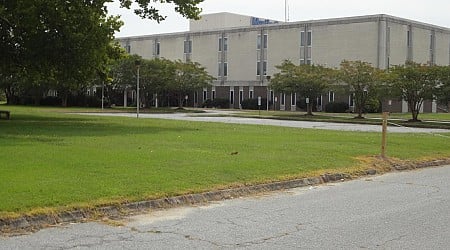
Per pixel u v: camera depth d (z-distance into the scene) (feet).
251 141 67.67
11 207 28.40
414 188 42.24
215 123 114.21
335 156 55.16
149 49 304.50
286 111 233.35
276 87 184.55
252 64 266.98
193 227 28.09
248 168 44.42
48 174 37.68
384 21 224.12
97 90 260.21
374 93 162.30
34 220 27.76
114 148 55.31
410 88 146.30
